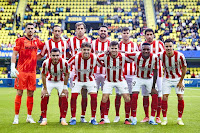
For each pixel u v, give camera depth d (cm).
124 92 561
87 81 561
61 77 569
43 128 510
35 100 1044
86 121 582
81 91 586
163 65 564
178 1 2905
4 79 1916
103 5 2939
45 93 550
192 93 1395
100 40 630
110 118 643
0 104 913
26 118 634
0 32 2547
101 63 559
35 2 2916
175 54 546
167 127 522
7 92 1445
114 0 2972
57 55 530
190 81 1927
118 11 2852
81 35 620
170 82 561
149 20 2742
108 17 2741
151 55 543
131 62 568
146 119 594
